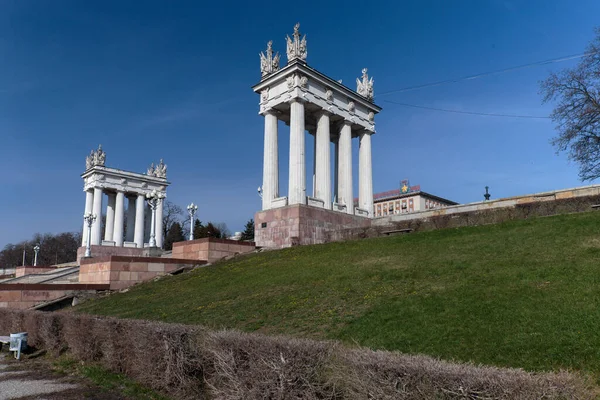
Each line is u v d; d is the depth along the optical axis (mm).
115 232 69438
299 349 6574
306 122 40531
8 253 124375
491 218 24594
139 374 9750
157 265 27672
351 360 5727
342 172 38688
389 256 18750
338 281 15836
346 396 5875
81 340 12117
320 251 24266
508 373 4906
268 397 6695
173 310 17156
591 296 9758
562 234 16562
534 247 15344
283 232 32375
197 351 8672
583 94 37656
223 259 29609
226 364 7355
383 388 5242
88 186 69938
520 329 8742
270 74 36344
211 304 16703
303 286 16281
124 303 21250
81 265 29453
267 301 15227
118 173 70500
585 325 8367
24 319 15398
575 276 11359
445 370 4992
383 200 110438
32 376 11070
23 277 41781
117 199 70688
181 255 31594
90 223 57875
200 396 8391
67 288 24578
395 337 9648
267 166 35875
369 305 12414
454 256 16250
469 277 13164
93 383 10070
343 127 39219
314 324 11789
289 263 22062
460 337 8961
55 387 9922
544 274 11977
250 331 12273
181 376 8641
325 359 6414
